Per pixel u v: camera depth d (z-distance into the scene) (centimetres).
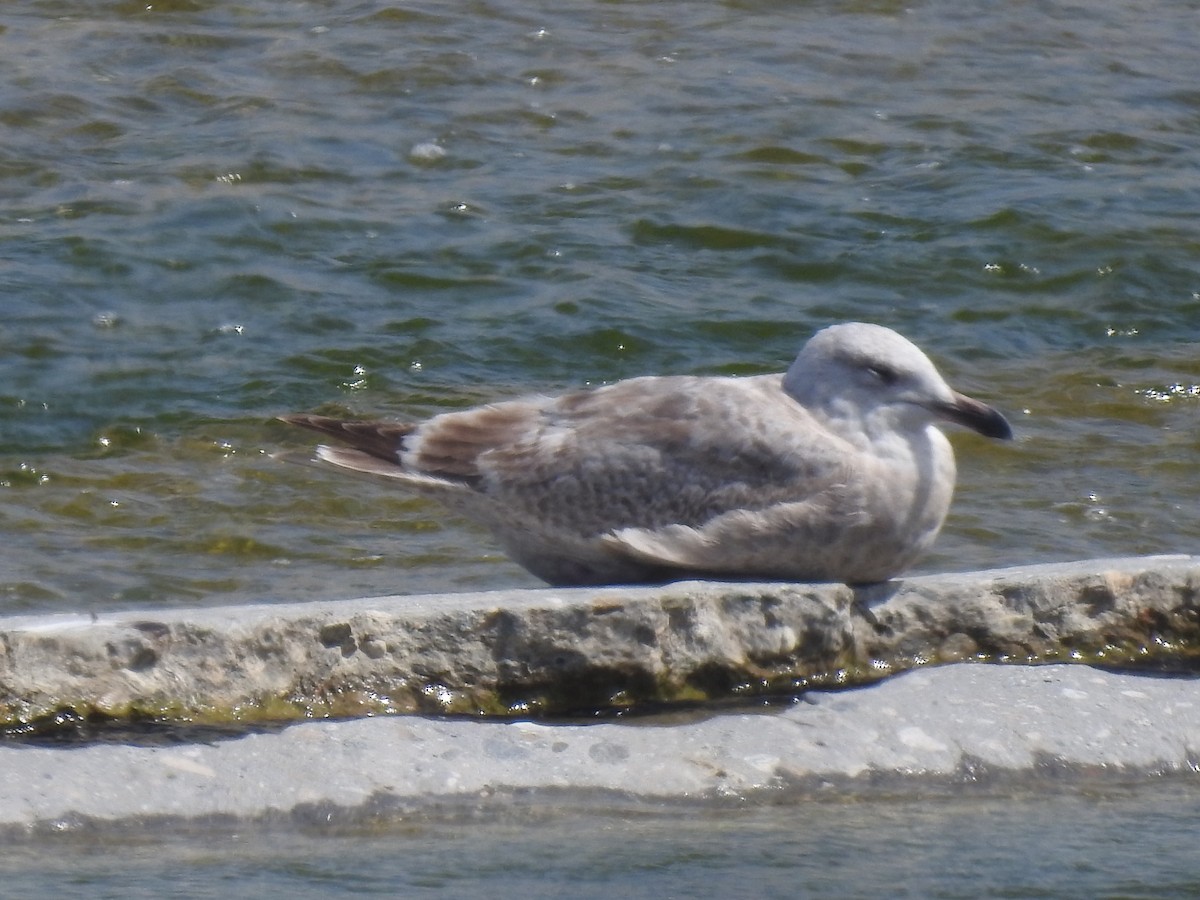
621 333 1664
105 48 2328
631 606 856
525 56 2398
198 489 1336
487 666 846
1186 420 1538
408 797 743
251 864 678
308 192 1947
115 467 1380
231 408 1491
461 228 1881
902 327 1745
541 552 947
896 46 2534
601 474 915
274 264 1775
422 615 841
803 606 880
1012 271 1859
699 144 2152
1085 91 2412
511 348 1631
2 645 796
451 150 2100
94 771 737
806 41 2533
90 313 1648
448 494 943
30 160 1992
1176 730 836
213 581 1173
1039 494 1356
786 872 682
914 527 905
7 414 1459
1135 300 1822
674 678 866
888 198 2023
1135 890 670
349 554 1225
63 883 653
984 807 764
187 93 2212
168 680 816
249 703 823
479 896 652
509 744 780
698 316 1711
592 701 857
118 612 858
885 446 902
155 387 1520
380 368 1579
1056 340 1739
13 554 1202
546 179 2034
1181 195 2064
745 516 891
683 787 765
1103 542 1267
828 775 782
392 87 2267
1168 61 2555
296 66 2309
